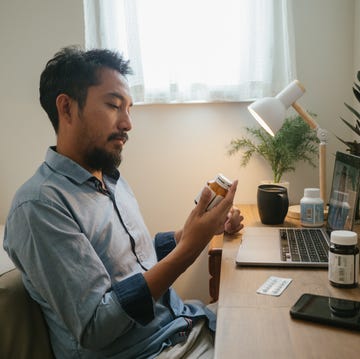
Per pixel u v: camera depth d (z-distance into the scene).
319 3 1.75
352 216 1.14
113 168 1.11
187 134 1.90
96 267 0.90
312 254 1.08
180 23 1.77
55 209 0.91
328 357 0.64
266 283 0.94
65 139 1.05
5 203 2.04
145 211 1.97
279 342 0.69
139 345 1.01
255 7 1.71
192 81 1.80
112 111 1.03
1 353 0.99
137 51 1.78
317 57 1.78
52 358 1.03
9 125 1.99
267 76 1.75
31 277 0.89
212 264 1.33
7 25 1.91
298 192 1.87
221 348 0.67
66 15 1.87
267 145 1.75
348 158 1.24
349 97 1.79
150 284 0.90
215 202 0.97
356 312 0.76
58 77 1.03
